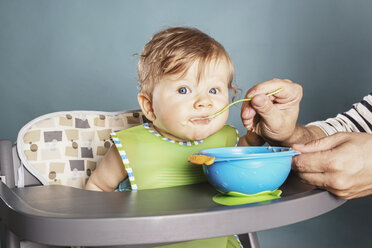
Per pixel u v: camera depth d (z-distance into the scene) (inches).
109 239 19.1
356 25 83.5
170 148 34.8
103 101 94.4
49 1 94.2
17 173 34.9
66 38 94.3
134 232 19.2
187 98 31.3
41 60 94.6
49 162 36.3
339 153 24.8
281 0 87.4
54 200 24.2
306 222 81.5
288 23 87.3
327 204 24.6
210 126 31.8
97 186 35.7
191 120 31.4
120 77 94.0
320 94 86.1
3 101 94.7
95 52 94.2
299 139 33.5
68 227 19.0
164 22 92.5
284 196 24.2
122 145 34.1
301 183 27.8
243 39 89.4
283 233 81.0
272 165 23.8
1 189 26.7
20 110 95.0
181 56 31.3
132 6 93.3
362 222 79.1
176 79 31.2
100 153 39.2
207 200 24.3
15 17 94.7
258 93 30.1
